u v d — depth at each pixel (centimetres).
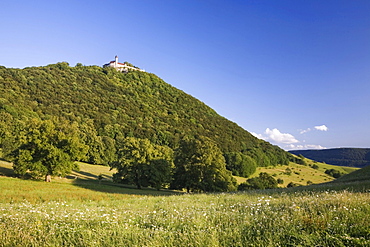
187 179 5497
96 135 10388
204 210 1263
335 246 640
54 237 852
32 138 5044
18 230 927
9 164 6325
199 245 716
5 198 2498
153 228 914
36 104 10744
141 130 11675
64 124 5638
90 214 1280
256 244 696
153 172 5825
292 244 668
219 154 5675
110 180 7006
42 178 5356
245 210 1178
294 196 1644
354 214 857
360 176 3366
